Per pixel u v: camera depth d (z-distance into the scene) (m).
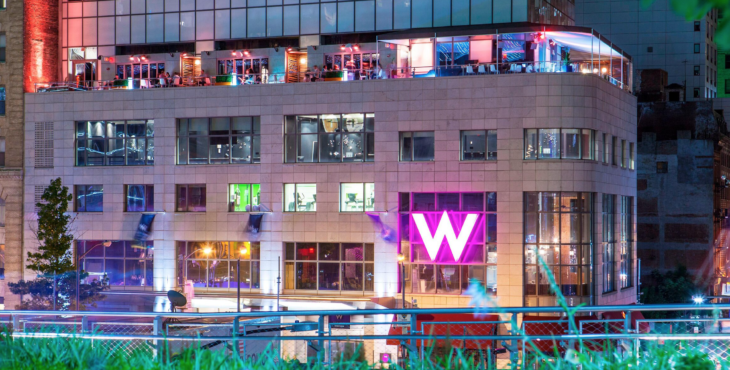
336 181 59.81
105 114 64.81
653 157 96.12
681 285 90.31
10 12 69.56
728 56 139.75
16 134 68.25
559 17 70.31
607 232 60.25
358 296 59.06
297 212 60.56
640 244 96.25
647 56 126.38
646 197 96.25
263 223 61.09
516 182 56.06
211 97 62.44
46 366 10.38
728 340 12.62
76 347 11.55
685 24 125.12
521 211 55.88
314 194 60.53
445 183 57.44
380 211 58.66
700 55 124.31
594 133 57.12
